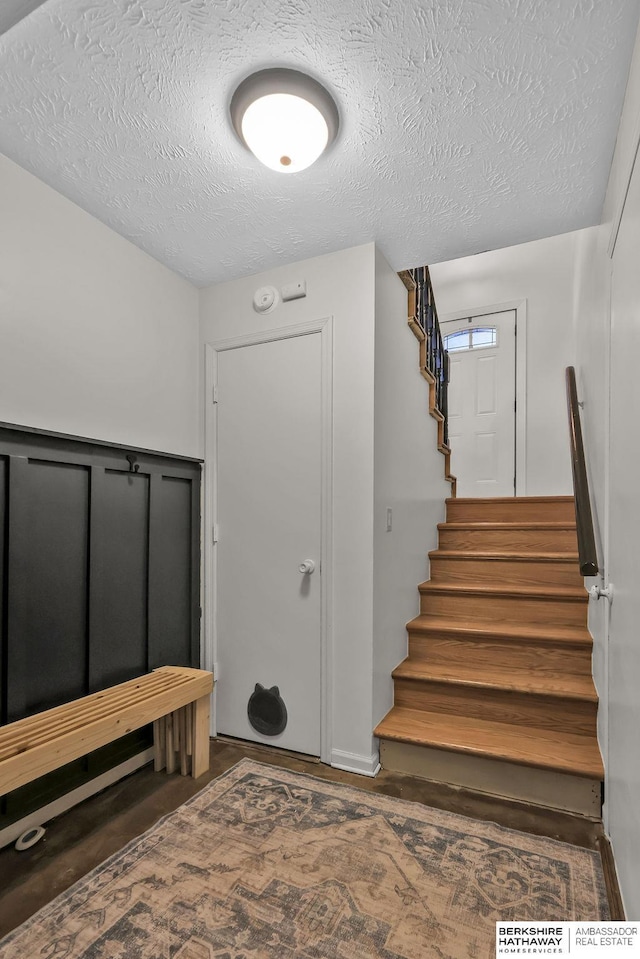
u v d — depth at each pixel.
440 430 3.45
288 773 2.06
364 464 2.14
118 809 1.80
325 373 2.24
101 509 1.98
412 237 2.13
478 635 2.34
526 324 4.35
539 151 1.60
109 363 2.05
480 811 1.79
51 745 1.44
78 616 1.88
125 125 1.51
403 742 2.02
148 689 1.91
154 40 1.24
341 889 1.41
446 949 1.22
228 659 2.42
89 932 1.26
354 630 2.12
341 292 2.23
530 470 4.28
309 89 1.35
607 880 1.43
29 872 1.47
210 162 1.67
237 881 1.43
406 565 2.56
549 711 2.05
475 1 1.14
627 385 1.30
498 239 2.16
